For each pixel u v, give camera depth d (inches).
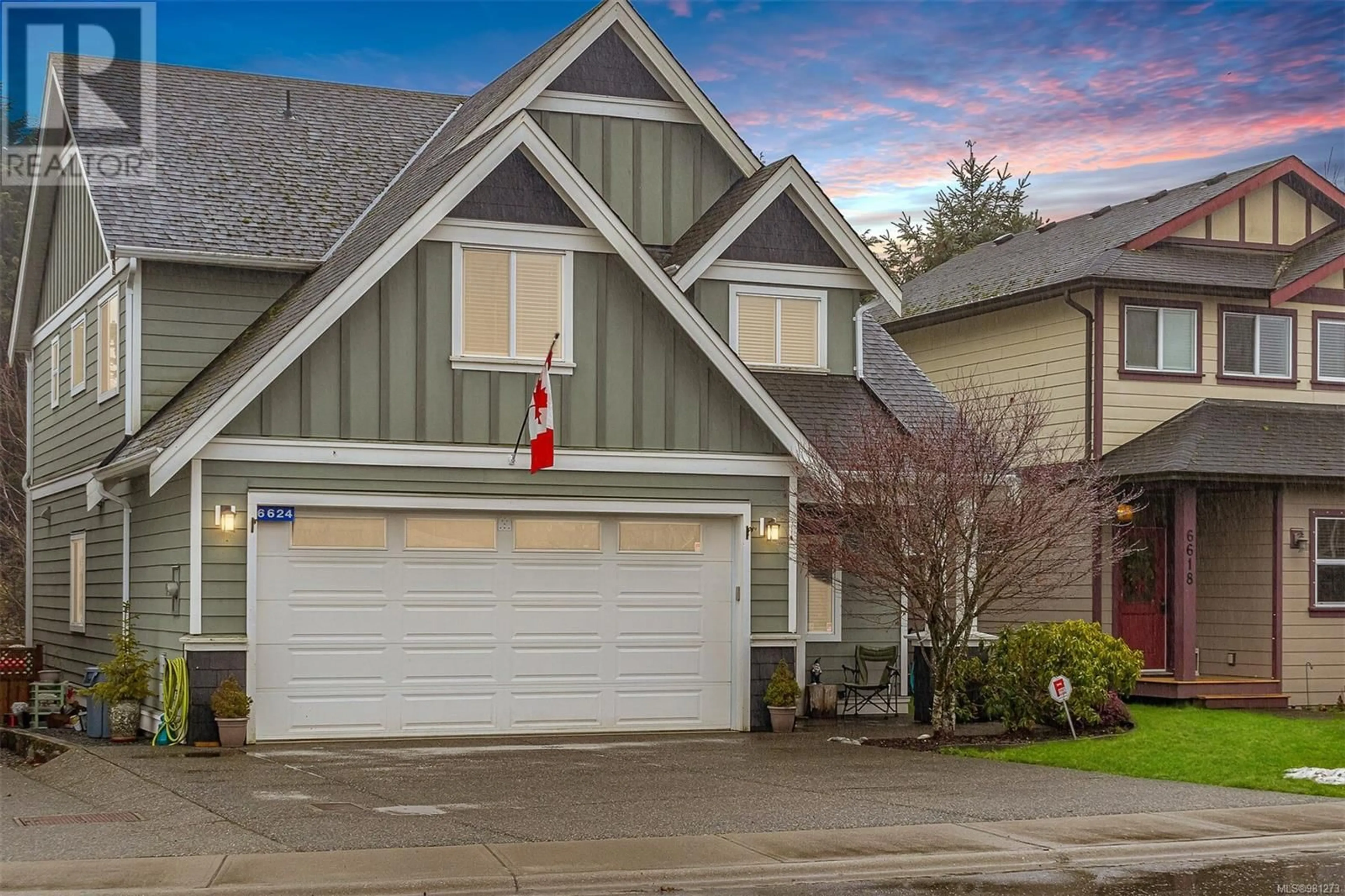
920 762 613.6
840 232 855.1
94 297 857.5
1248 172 1013.2
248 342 735.1
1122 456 921.5
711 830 447.5
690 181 856.9
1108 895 382.0
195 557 649.0
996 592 690.2
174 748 644.1
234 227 788.0
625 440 722.8
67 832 437.7
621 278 725.3
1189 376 956.6
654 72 847.7
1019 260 1095.6
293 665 668.7
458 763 598.9
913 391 883.4
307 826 445.1
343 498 672.4
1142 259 954.1
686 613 739.4
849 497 690.2
